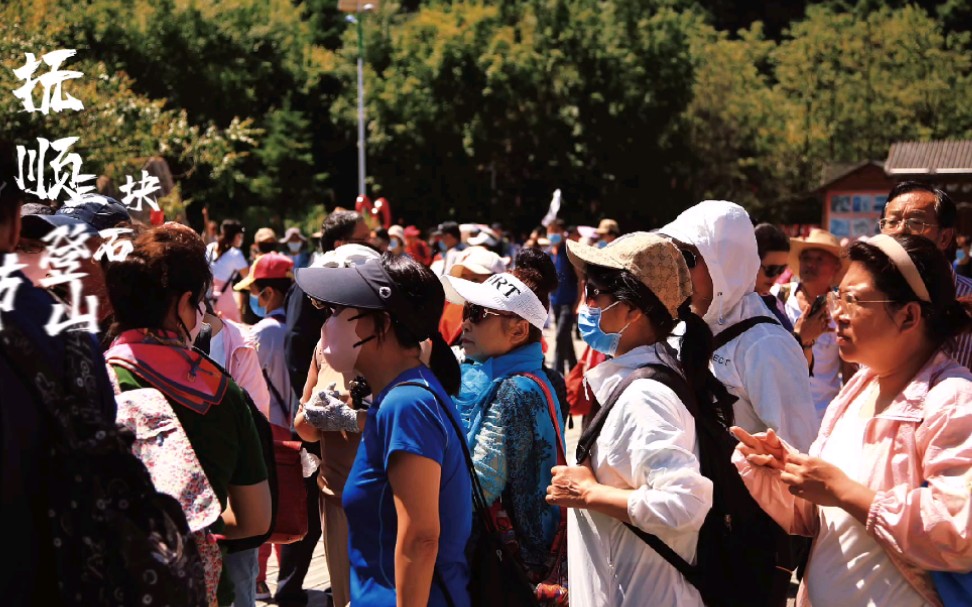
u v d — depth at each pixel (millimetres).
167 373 2789
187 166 24969
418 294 2760
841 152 49781
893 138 49438
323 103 41469
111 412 2141
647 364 2924
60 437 1924
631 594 2850
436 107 39406
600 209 41688
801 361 3674
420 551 2580
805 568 2771
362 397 4051
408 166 39938
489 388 3596
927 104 50125
